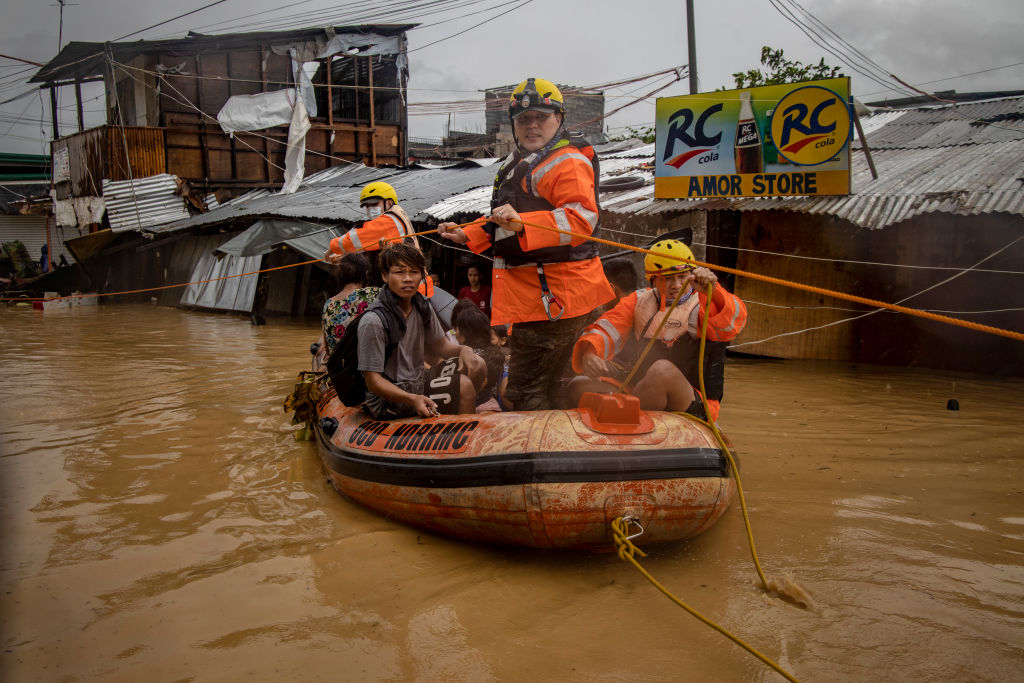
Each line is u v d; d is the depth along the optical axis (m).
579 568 3.36
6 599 3.01
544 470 3.14
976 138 10.70
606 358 4.07
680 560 3.43
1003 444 5.34
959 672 2.50
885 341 9.19
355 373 4.11
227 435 5.71
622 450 3.17
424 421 3.82
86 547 3.54
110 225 20.84
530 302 3.72
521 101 3.61
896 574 3.23
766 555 3.45
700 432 3.34
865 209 8.09
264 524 3.85
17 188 33.22
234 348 10.94
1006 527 3.76
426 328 4.33
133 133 20.20
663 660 2.60
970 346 8.63
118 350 10.65
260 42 21.30
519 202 3.76
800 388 7.59
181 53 20.80
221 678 2.47
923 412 6.43
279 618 2.88
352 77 24.23
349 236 5.88
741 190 9.15
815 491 4.33
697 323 3.99
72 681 2.45
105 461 4.97
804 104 8.60
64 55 21.83
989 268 8.45
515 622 2.87
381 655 2.62
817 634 2.75
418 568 3.35
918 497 4.22
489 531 3.41
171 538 3.65
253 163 21.80
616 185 11.77
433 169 19.58
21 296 20.44
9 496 4.26
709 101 9.20
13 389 7.52
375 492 3.84
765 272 9.84
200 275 19.00
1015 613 2.88
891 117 13.36
